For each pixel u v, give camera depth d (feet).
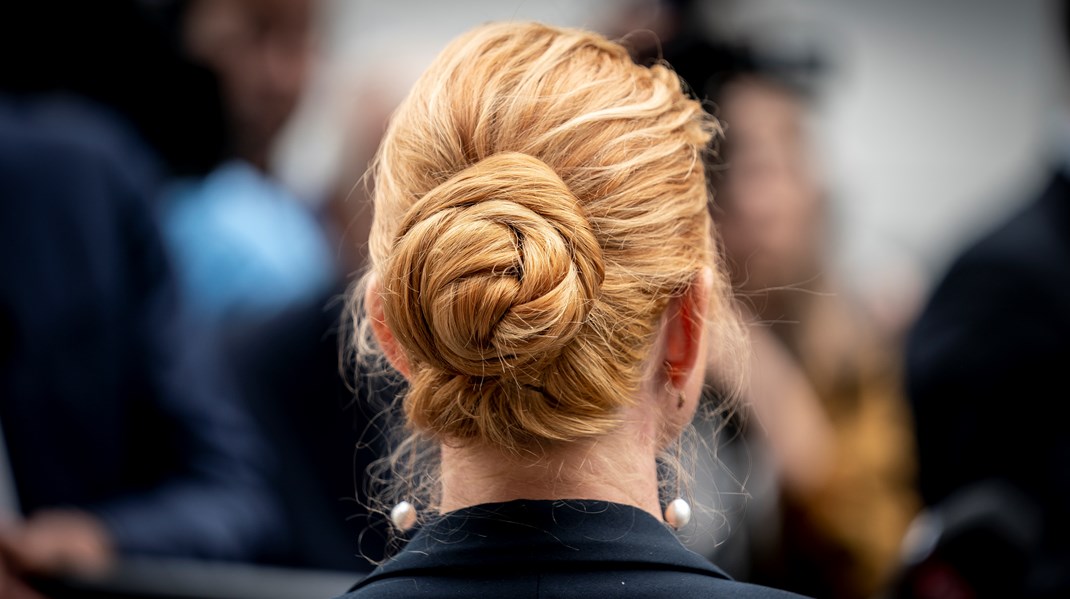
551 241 5.02
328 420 12.06
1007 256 13.65
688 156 5.76
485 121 5.44
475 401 5.25
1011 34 33.01
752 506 12.46
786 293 15.15
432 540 5.47
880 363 15.96
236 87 17.16
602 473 5.43
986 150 32.40
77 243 11.51
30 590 10.32
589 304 5.13
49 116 11.97
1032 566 12.14
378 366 6.82
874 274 25.13
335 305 12.23
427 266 5.03
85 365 11.41
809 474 14.03
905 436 15.49
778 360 14.30
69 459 11.26
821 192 16.26
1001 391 13.33
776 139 14.98
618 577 5.22
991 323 13.48
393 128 5.78
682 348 5.63
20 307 11.14
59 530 10.63
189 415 11.85
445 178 5.45
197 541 11.18
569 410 5.24
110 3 14.40
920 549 11.02
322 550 11.87
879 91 32.17
